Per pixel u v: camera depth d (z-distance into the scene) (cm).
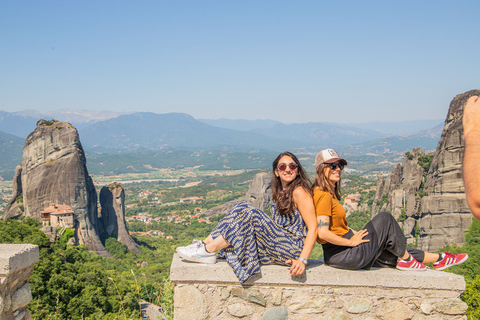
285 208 431
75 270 3127
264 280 419
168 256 9525
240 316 420
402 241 424
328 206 421
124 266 7238
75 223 7794
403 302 421
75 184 8056
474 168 148
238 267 412
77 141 8344
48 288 2211
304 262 409
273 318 419
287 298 421
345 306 421
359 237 421
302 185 429
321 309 421
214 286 421
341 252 424
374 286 420
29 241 3575
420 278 420
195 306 420
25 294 453
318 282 420
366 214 7625
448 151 4191
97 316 2078
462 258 436
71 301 2217
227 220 424
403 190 5438
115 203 9688
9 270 410
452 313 419
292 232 427
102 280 3008
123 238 9562
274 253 427
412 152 5616
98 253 7900
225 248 429
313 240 412
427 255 443
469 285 1277
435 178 4306
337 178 428
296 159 443
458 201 4006
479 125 157
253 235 423
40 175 8075
